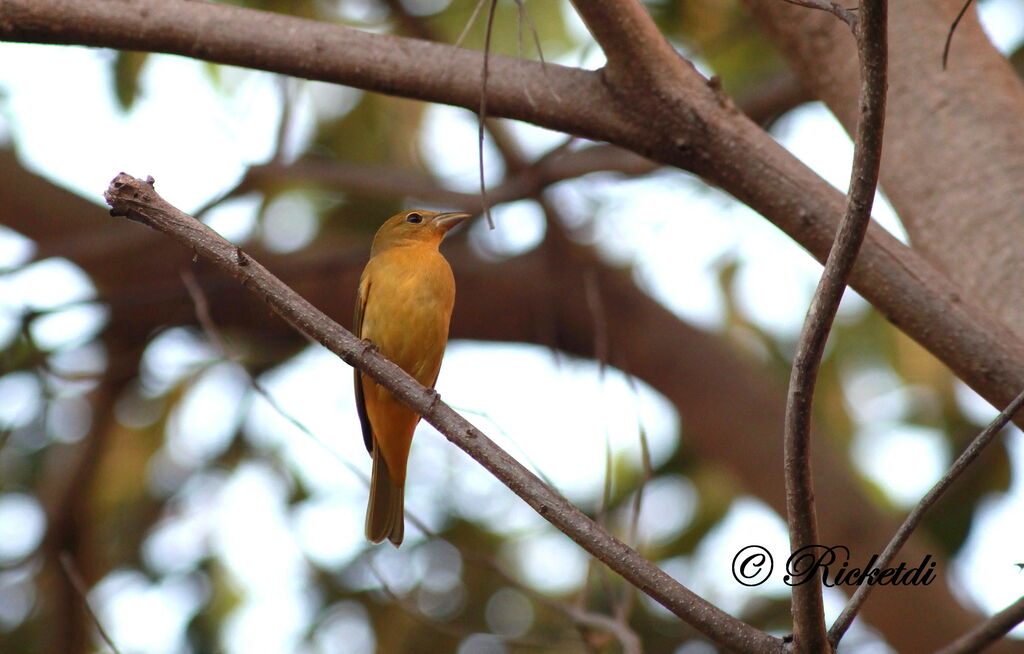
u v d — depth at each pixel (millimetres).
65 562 7207
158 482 14180
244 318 12859
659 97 6488
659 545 13242
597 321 7656
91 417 13594
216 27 6621
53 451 13883
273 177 11281
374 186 12406
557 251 13398
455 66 6629
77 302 11469
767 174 6484
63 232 13641
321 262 12422
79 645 12992
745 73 13359
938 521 12383
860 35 4449
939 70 7297
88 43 6688
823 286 4539
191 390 13758
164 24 6602
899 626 11617
